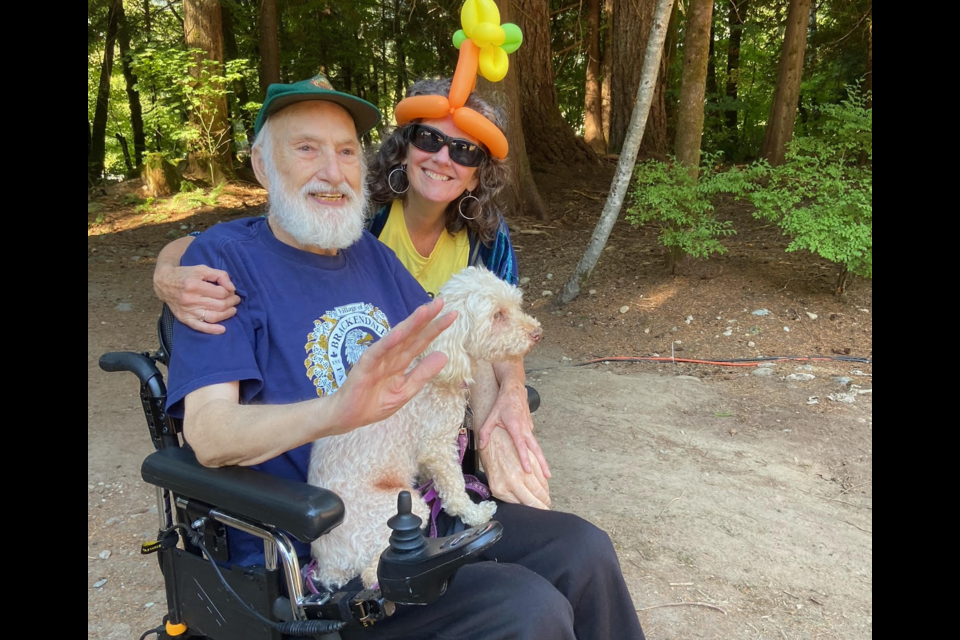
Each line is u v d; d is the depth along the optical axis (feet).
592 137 45.57
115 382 14.90
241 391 5.08
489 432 6.40
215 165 32.73
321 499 4.05
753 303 17.95
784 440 12.13
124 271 23.13
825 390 13.96
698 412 13.43
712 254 21.13
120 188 32.37
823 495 10.32
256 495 4.16
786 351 15.78
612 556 5.53
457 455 5.90
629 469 11.18
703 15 18.21
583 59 51.06
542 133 34.17
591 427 12.83
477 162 7.16
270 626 4.45
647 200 18.65
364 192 6.11
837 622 7.52
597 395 14.35
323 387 5.41
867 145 17.12
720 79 57.57
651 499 10.20
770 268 19.80
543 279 21.47
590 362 16.26
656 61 16.80
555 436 12.48
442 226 7.93
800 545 9.01
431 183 7.14
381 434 5.22
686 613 7.68
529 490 6.24
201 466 4.64
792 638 7.29
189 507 4.90
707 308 18.02
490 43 6.96
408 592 3.92
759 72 54.80
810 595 7.98
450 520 5.83
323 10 40.86
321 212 5.57
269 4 35.09
